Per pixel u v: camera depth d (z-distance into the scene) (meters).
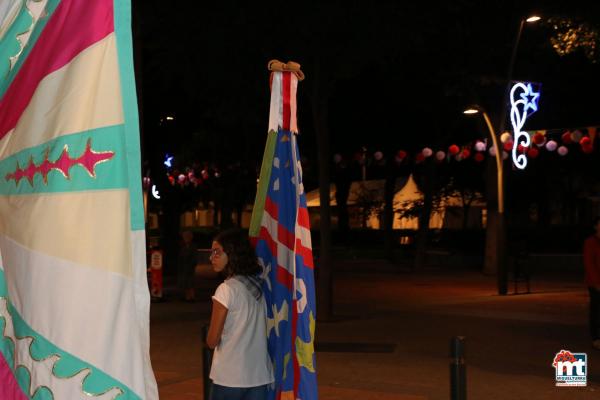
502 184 22.16
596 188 42.41
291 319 4.77
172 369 10.57
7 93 2.71
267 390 4.88
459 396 6.36
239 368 4.75
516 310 17.91
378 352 12.01
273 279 4.91
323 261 15.90
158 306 19.16
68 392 2.42
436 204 45.03
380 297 21.45
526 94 22.88
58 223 2.47
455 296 21.64
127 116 2.47
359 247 44.88
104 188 2.46
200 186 35.31
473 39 23.22
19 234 2.57
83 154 2.48
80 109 2.50
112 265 2.44
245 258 4.89
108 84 2.49
